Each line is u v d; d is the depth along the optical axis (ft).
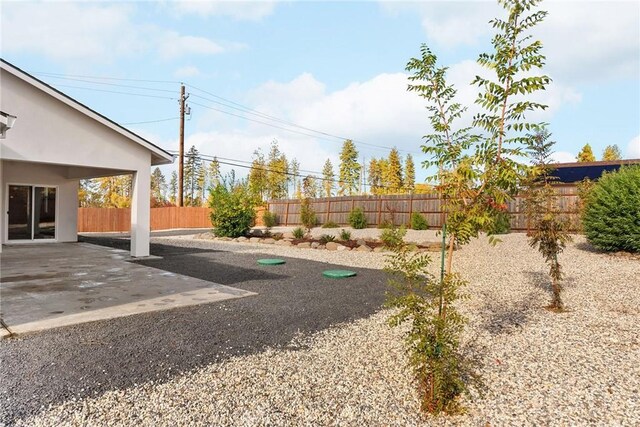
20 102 28.25
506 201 9.10
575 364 11.55
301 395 9.71
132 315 16.42
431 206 61.98
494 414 8.87
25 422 8.29
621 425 8.30
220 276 25.79
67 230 47.57
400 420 8.66
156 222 84.79
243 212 57.21
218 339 13.71
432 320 8.99
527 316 16.56
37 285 22.16
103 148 32.12
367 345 13.32
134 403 9.16
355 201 72.95
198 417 8.60
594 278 23.17
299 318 16.42
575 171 52.13
